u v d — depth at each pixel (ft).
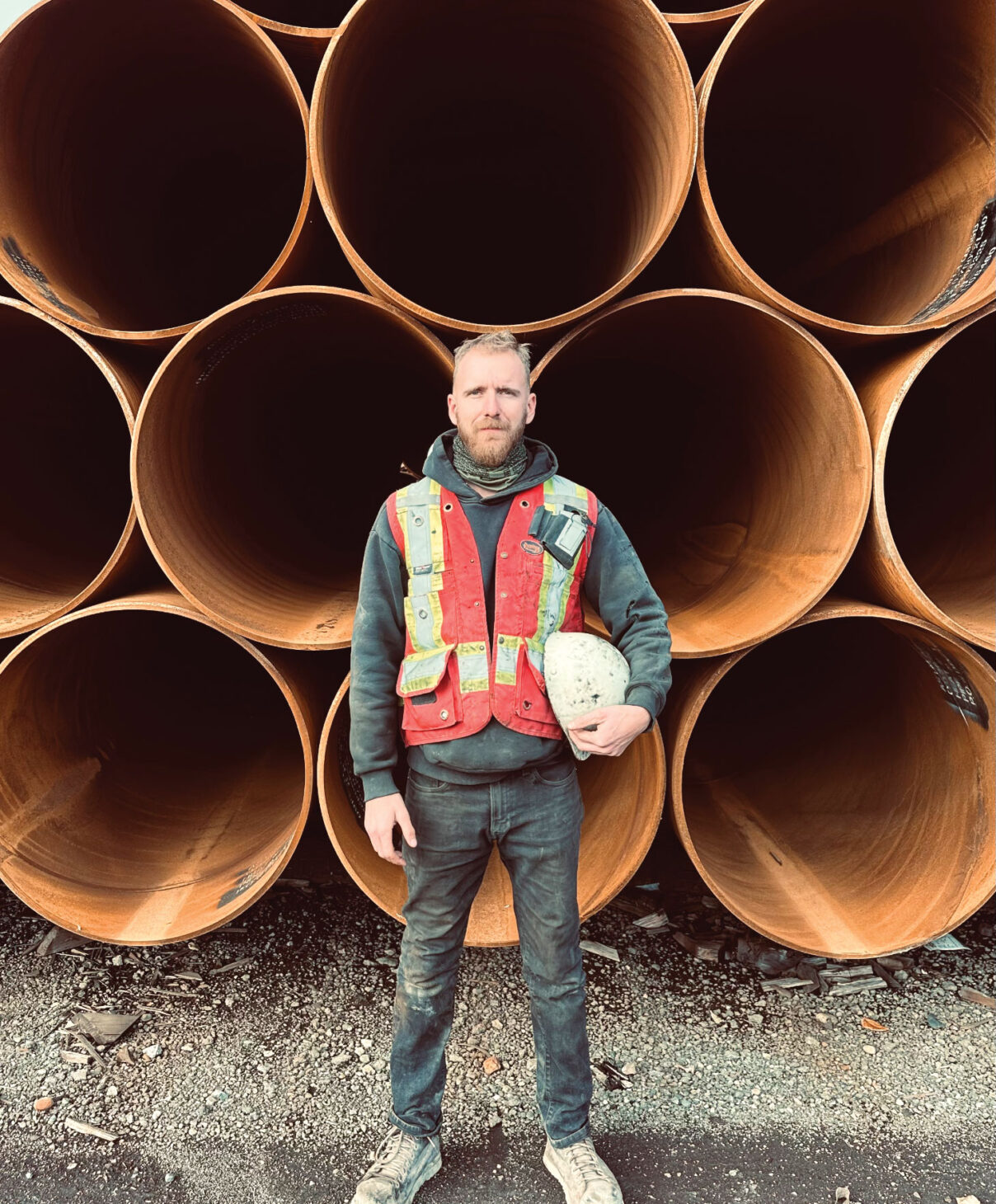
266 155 11.14
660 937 8.94
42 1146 6.16
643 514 13.39
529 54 8.48
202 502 8.86
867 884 8.60
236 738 12.31
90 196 9.67
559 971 5.41
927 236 8.63
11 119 7.89
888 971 8.37
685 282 8.50
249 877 8.02
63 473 11.82
